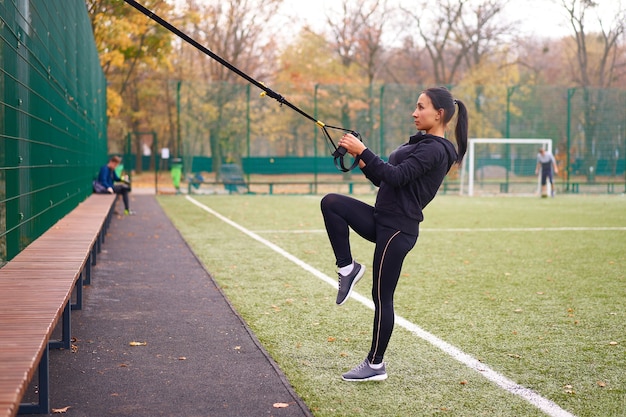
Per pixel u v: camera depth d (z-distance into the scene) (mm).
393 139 26438
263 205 19875
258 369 4539
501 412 3830
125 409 3777
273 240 11680
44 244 6113
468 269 8875
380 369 4340
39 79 6824
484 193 26859
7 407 2244
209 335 5406
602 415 3811
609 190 27594
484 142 26797
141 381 4270
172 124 42688
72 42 10219
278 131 25797
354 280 4215
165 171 45188
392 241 4090
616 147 27641
